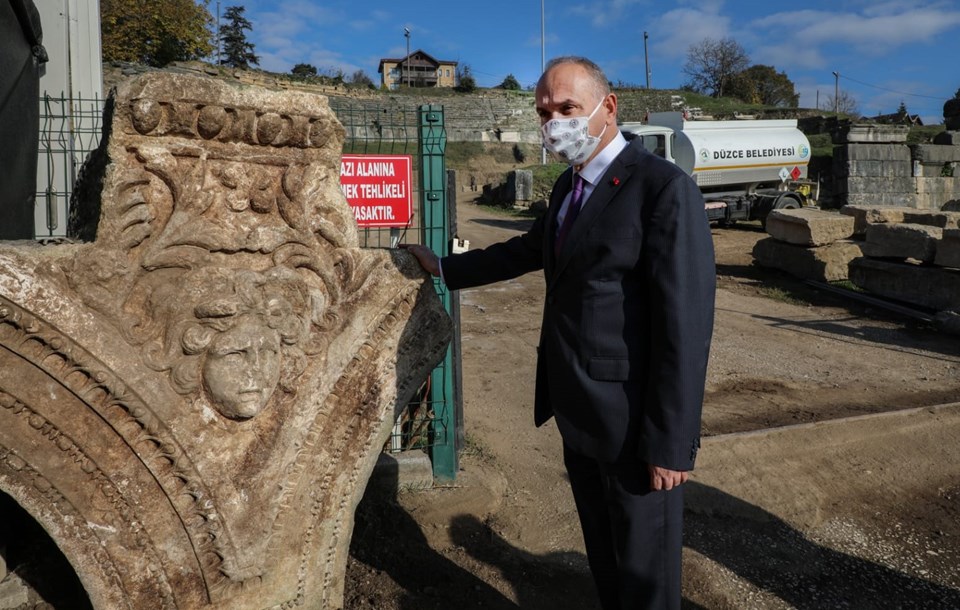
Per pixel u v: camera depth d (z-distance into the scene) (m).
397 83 60.47
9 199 3.29
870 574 3.07
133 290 1.85
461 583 2.89
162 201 1.90
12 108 3.37
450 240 3.58
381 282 2.26
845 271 9.77
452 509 3.43
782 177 15.50
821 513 3.58
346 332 2.20
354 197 3.41
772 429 4.45
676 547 2.09
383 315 2.27
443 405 3.57
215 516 1.98
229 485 2.00
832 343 7.09
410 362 2.35
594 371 2.05
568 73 2.06
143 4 27.69
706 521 3.45
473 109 36.88
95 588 1.85
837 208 18.77
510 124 36.53
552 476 3.86
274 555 2.10
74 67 6.16
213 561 2.00
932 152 18.91
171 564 1.94
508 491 3.68
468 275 2.42
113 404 1.81
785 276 10.50
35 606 2.31
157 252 1.86
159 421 1.87
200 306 1.90
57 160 5.53
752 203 14.95
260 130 1.99
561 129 2.04
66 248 1.74
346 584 2.85
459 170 30.58
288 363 2.09
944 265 8.16
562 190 2.29
